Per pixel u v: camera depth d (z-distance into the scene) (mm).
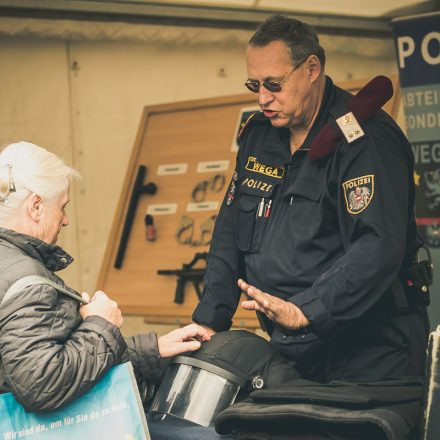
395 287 2748
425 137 4641
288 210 2836
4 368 2254
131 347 2617
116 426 2283
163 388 2621
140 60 5207
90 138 5191
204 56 5215
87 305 2412
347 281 2566
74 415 2266
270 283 2826
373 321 2725
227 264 3027
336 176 2727
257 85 2789
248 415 2311
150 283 4719
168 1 4723
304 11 4863
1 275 2277
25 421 2230
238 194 3018
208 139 4914
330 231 2760
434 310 4527
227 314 3021
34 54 5117
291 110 2773
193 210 4789
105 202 5207
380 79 2744
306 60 2766
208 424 2529
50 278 2371
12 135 5105
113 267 4867
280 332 2689
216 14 4820
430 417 2168
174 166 4938
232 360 2592
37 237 2404
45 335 2225
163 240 4797
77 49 5160
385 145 2713
